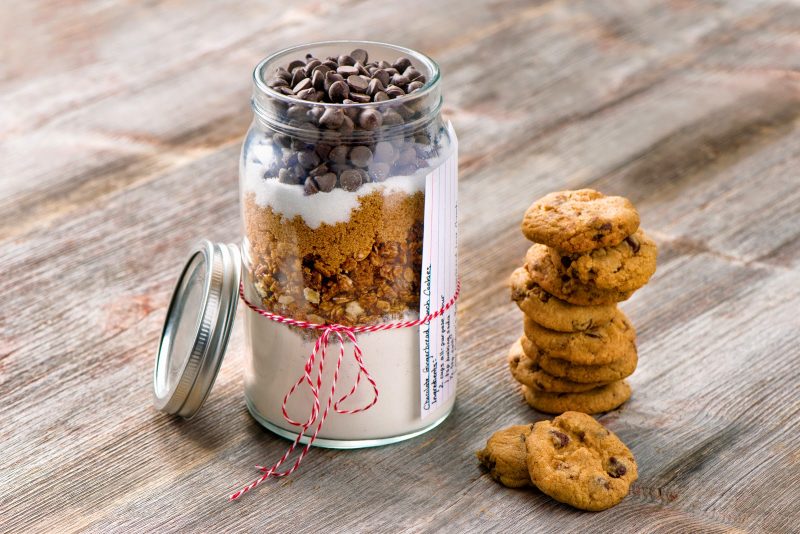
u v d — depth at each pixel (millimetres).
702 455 970
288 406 976
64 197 1213
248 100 1344
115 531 928
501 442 959
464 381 1033
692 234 1163
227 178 1237
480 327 1079
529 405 1013
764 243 1151
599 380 988
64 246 1157
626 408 1007
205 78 1378
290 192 927
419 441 986
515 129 1301
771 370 1031
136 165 1253
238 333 1083
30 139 1289
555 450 947
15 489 955
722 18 1518
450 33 1463
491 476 958
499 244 1158
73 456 978
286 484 957
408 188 933
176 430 996
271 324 964
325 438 977
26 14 1529
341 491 951
